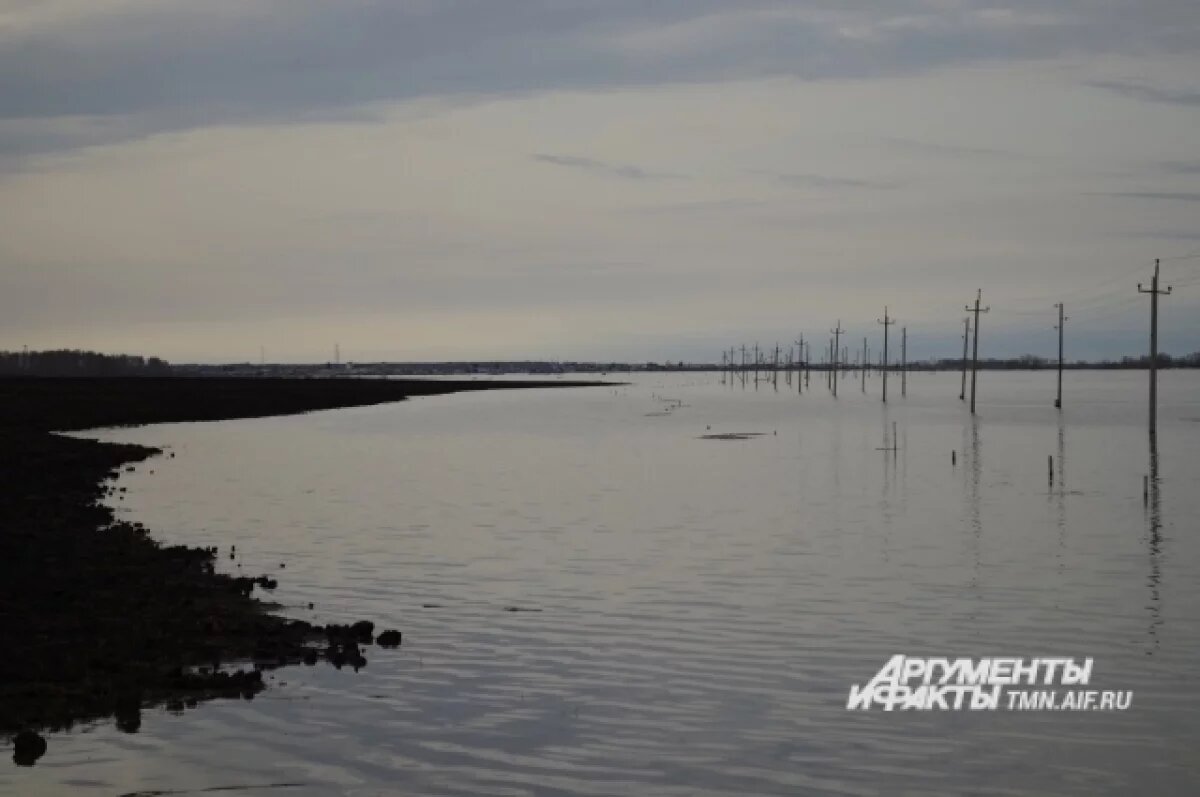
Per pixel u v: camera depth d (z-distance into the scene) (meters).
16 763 17.52
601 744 18.67
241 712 20.05
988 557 36.44
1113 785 17.11
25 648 23.34
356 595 30.30
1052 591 30.73
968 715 20.25
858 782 17.17
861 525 44.16
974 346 130.50
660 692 21.44
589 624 26.84
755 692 21.48
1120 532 42.12
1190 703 20.97
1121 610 28.38
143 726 19.23
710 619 27.34
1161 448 82.69
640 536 41.34
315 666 23.00
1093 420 120.38
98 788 16.58
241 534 41.84
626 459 76.44
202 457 76.69
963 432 101.50
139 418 123.69
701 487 58.78
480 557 36.59
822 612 28.16
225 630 25.33
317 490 57.09
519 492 56.56
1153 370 82.81
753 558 36.31
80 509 46.50
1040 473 65.25
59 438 85.44
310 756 17.98
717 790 16.84
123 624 25.75
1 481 56.50
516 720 19.80
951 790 16.89
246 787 16.72
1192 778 17.41
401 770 17.48
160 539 40.47
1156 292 82.81
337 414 139.50
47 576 31.12
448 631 26.11
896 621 27.16
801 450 83.12
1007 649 24.61
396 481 61.91
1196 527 43.41
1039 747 18.72
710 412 145.88
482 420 126.88
